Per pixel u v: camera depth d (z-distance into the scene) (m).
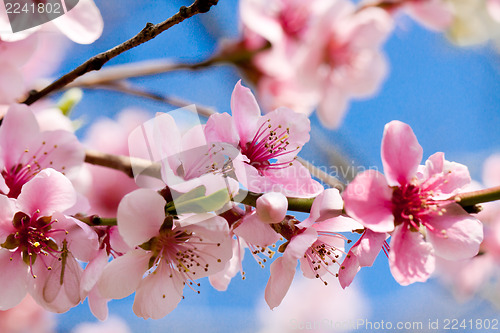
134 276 0.38
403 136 0.39
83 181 0.43
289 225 0.38
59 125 0.42
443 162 0.39
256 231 0.38
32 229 0.38
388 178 0.38
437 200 0.39
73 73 0.39
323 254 0.39
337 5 0.46
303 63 0.46
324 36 0.46
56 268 0.38
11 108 0.39
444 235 0.39
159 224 0.37
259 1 0.46
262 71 0.46
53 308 0.38
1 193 0.39
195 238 0.38
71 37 0.40
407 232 0.39
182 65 0.45
